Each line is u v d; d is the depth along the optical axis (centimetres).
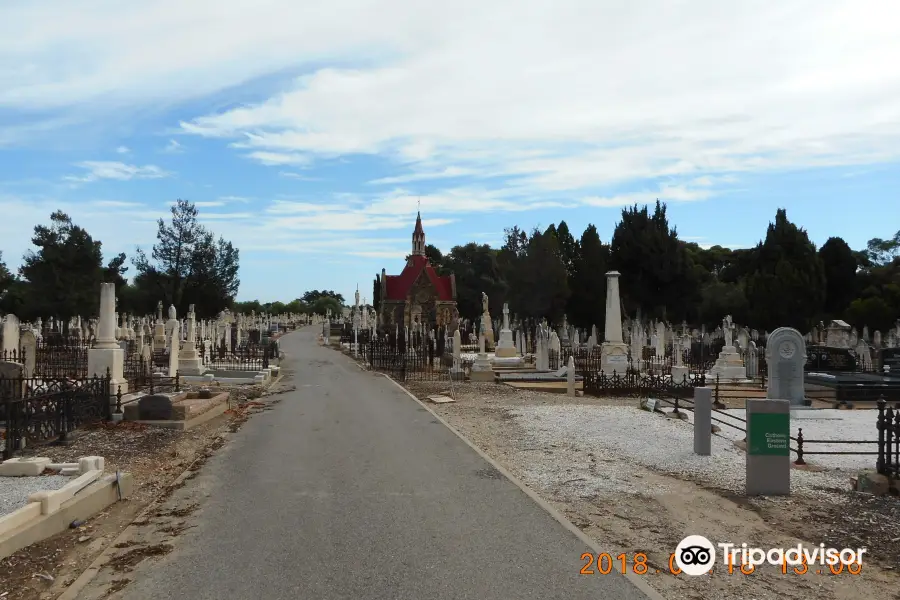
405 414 1772
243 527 764
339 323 9662
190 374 2808
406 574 619
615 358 2886
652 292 6644
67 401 1284
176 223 6675
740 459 1175
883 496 923
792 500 905
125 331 4547
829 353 3219
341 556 667
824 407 1941
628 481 1018
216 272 6856
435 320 7638
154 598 566
